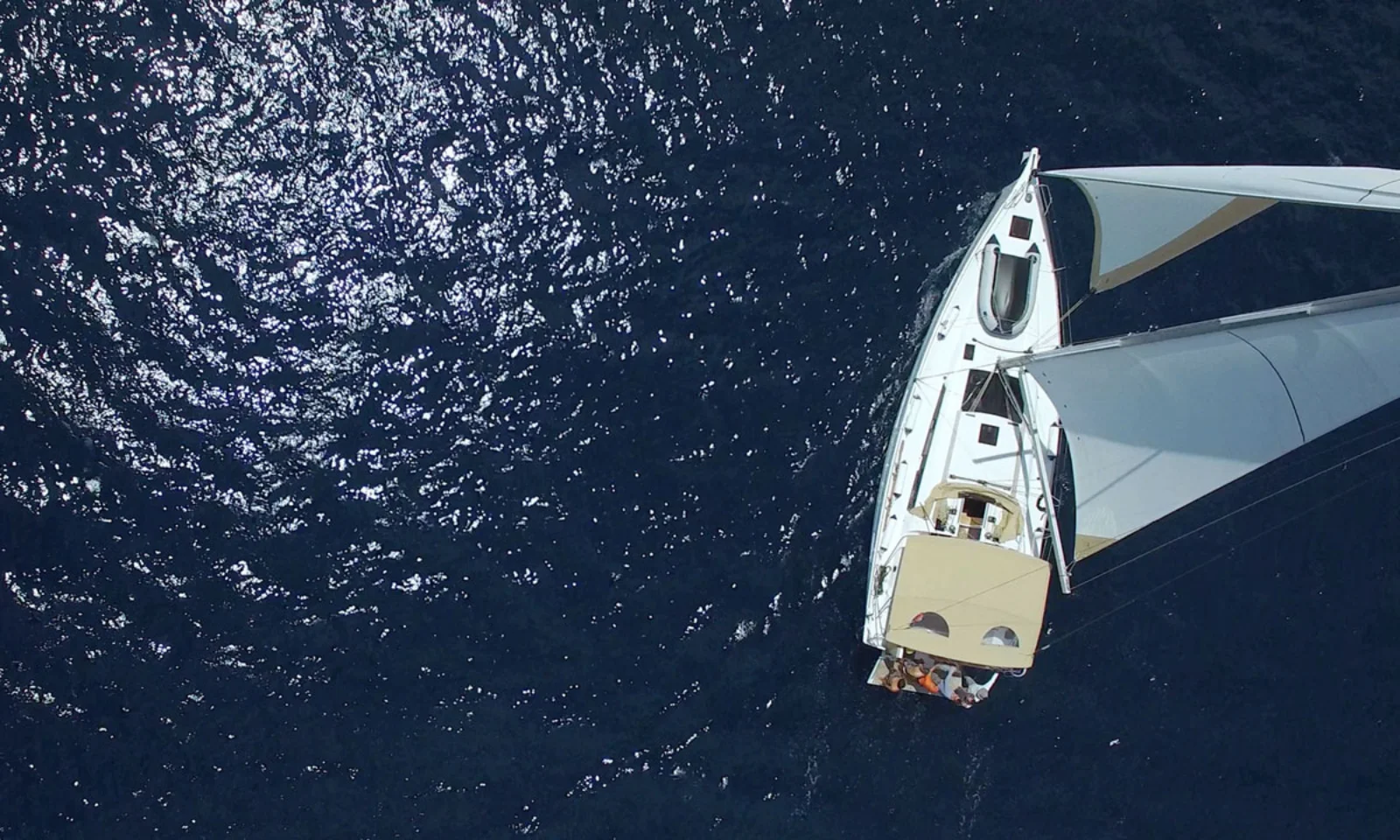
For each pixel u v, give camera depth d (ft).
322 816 96.78
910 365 106.83
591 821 97.81
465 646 100.68
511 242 108.37
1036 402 102.47
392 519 102.89
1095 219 102.01
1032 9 114.21
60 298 104.06
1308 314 90.89
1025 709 101.86
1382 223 112.37
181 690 98.48
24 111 106.73
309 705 98.89
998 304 104.12
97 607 99.45
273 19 109.60
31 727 96.78
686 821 98.17
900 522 100.99
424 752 98.43
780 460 105.19
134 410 103.04
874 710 100.94
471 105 110.01
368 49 110.01
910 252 109.09
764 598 102.73
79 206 105.81
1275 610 104.78
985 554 95.66
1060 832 99.81
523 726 99.30
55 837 95.04
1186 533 106.73
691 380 106.42
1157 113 113.50
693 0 111.86
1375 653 104.27
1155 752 101.71
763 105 111.04
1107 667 103.14
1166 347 92.99
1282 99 114.73
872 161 110.52
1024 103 112.68
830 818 98.78
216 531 101.65
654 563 103.09
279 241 107.14
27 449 101.45
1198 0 116.47
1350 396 92.73
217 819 96.32
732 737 99.91
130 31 108.27
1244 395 92.68
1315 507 107.04
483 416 105.29
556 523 103.50
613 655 101.04
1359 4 116.98
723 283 108.17
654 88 110.73
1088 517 98.27
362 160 108.78
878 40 112.57
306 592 101.09
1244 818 100.89
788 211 109.40
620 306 107.65
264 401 104.32
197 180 107.34
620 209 109.09
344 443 104.06
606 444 105.19
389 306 106.83
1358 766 102.22
